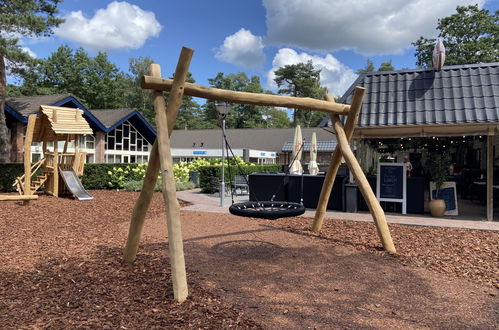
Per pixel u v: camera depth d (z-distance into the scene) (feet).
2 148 44.24
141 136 85.81
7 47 40.52
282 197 31.48
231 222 23.70
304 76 205.16
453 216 26.45
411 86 27.50
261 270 13.60
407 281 12.53
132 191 44.65
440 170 27.35
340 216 25.88
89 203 32.94
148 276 12.44
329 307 10.25
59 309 9.66
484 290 11.70
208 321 9.07
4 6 42.47
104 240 18.10
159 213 27.35
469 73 26.58
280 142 126.52
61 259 14.46
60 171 37.52
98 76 138.62
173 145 137.80
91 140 69.92
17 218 24.36
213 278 12.60
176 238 10.98
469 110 23.99
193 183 53.88
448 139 41.60
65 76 132.05
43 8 47.55
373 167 41.75
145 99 181.68
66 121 36.73
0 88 43.93
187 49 12.34
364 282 12.40
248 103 15.49
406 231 21.03
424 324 9.25
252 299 10.73
